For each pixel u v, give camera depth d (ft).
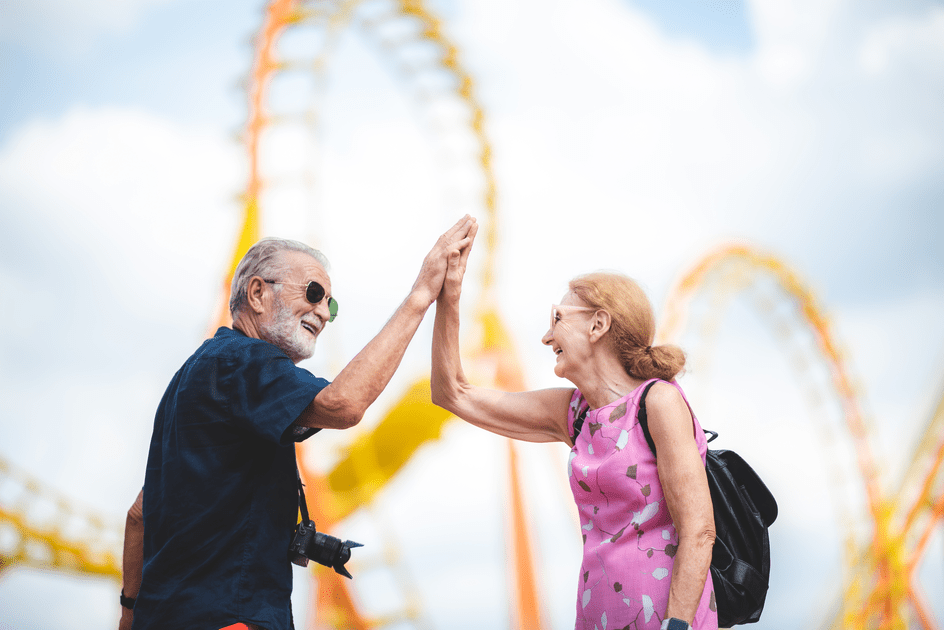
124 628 9.51
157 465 8.39
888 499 112.88
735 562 7.75
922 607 107.45
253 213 79.15
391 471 88.48
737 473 8.30
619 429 8.29
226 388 8.02
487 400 10.02
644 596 7.76
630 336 8.69
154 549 7.97
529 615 94.22
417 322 8.54
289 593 8.03
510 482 98.94
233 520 7.88
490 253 97.19
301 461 78.48
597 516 8.39
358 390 7.80
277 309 8.77
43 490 80.02
